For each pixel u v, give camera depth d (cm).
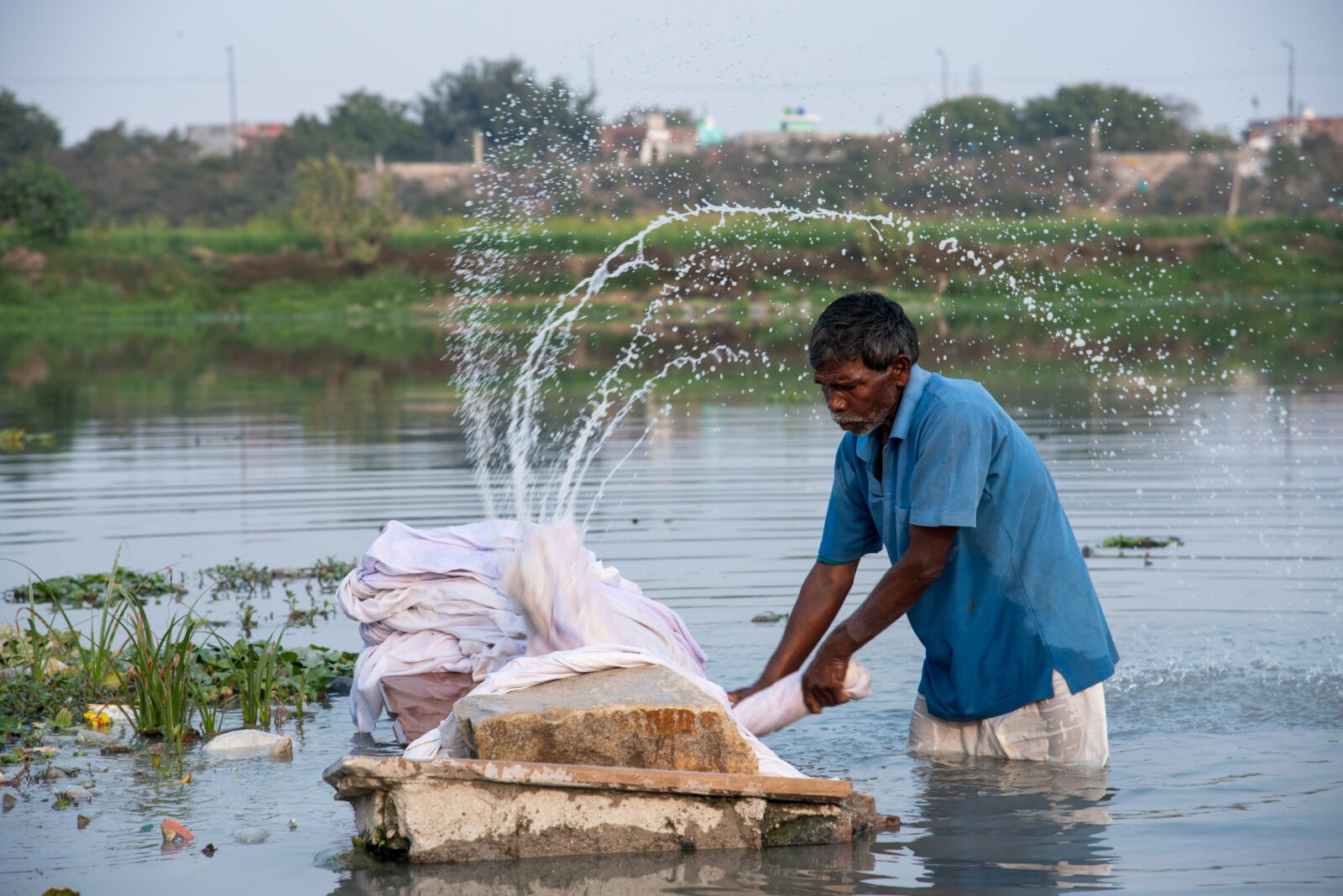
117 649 571
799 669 434
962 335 2384
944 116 2698
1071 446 1108
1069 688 414
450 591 505
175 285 4069
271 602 658
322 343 2777
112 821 373
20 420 1424
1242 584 651
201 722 481
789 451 1113
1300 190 3600
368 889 321
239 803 389
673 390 1655
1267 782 393
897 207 2717
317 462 1087
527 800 346
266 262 4194
